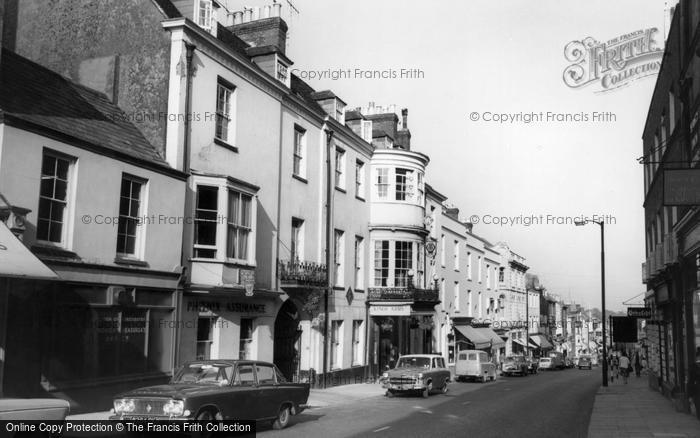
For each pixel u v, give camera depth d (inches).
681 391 714.8
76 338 505.4
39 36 743.7
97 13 715.4
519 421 601.3
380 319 1196.5
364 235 1148.5
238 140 749.3
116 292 544.7
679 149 674.2
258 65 848.9
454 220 1659.7
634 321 1390.3
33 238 474.9
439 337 1485.0
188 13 724.7
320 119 978.1
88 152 531.5
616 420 632.4
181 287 628.7
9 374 445.4
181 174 641.6
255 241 735.1
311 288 872.3
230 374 464.8
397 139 1419.8
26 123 469.4
